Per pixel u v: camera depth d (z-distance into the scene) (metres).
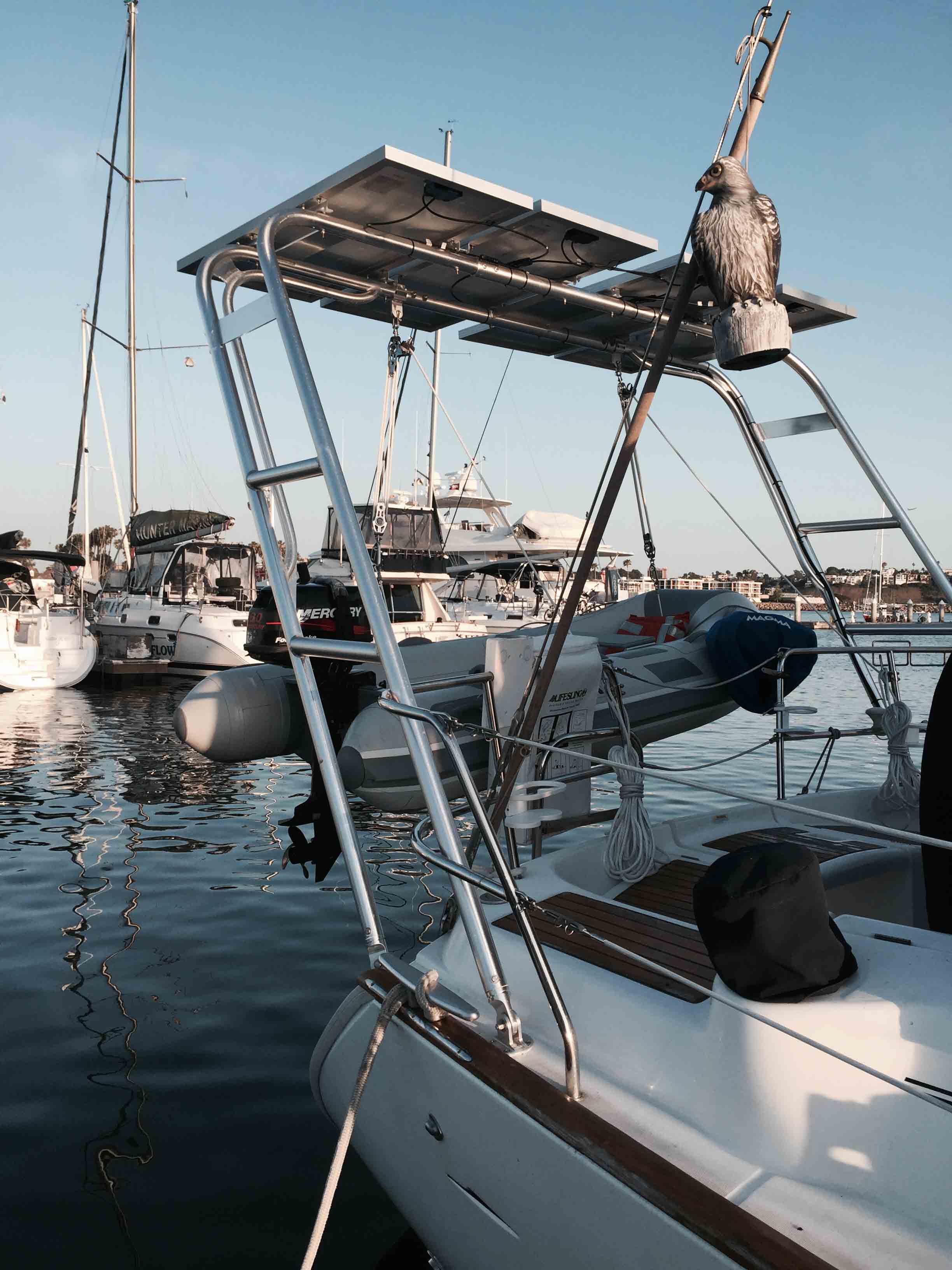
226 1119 3.36
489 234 3.10
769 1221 1.41
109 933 5.30
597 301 3.49
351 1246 2.71
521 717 2.95
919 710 9.92
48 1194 2.92
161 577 21.06
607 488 2.34
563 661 3.52
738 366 2.23
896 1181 1.42
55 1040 3.96
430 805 2.05
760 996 1.59
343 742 4.74
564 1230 1.64
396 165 2.60
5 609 18.84
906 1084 1.42
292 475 2.43
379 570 4.11
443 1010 2.04
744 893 1.60
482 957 1.97
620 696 3.29
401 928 5.37
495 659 3.30
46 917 5.59
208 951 5.02
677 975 1.75
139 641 19.75
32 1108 3.42
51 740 12.65
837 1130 1.49
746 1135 1.57
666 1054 1.75
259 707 5.55
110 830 7.85
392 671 2.09
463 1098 1.88
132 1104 3.46
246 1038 3.98
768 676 5.14
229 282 3.06
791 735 3.57
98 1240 2.71
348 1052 2.30
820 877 1.64
